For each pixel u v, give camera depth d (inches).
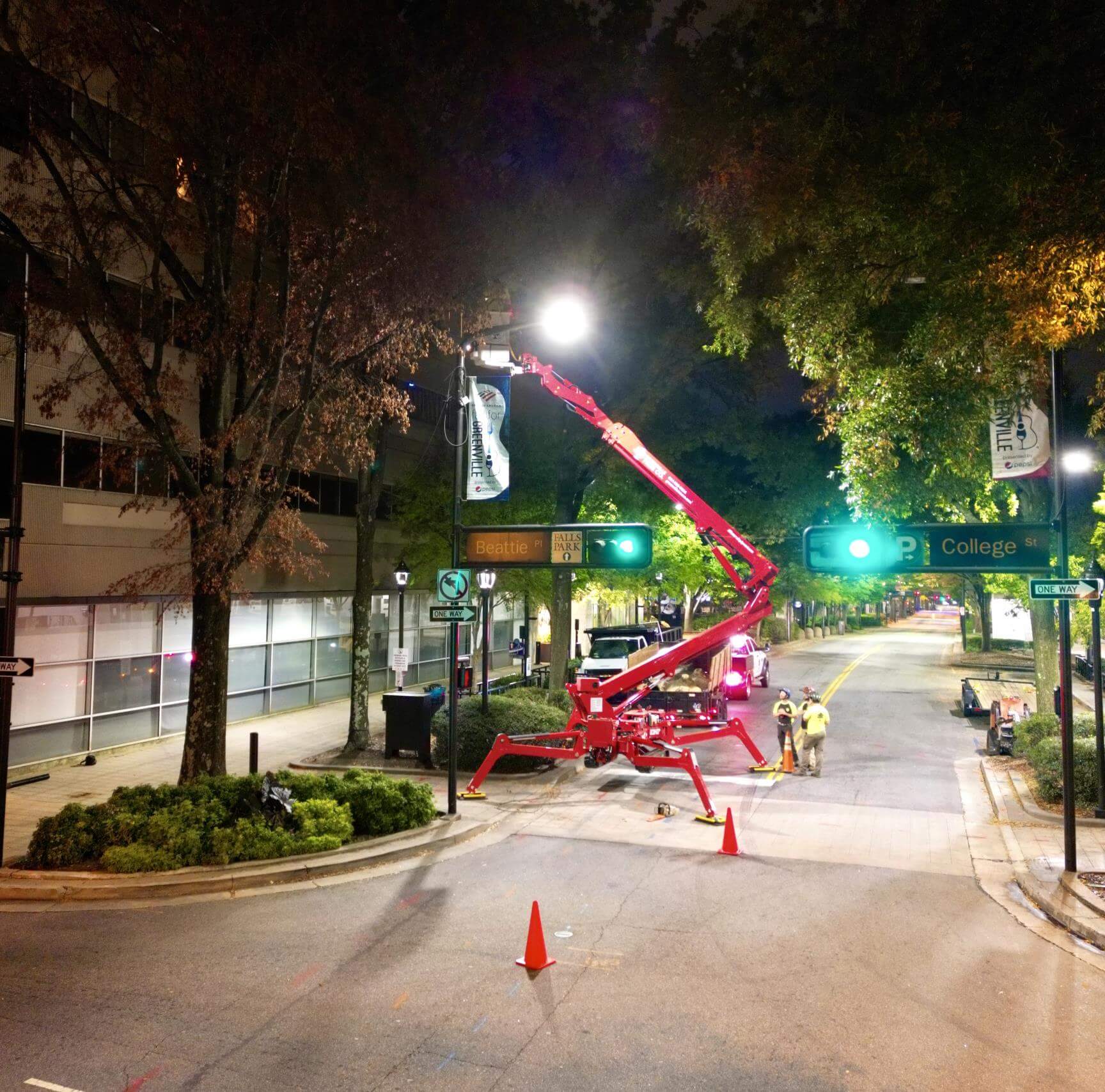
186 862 393.1
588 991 275.4
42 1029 245.3
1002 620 1958.7
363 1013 258.1
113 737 697.0
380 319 497.4
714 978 287.3
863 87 380.2
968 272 370.0
